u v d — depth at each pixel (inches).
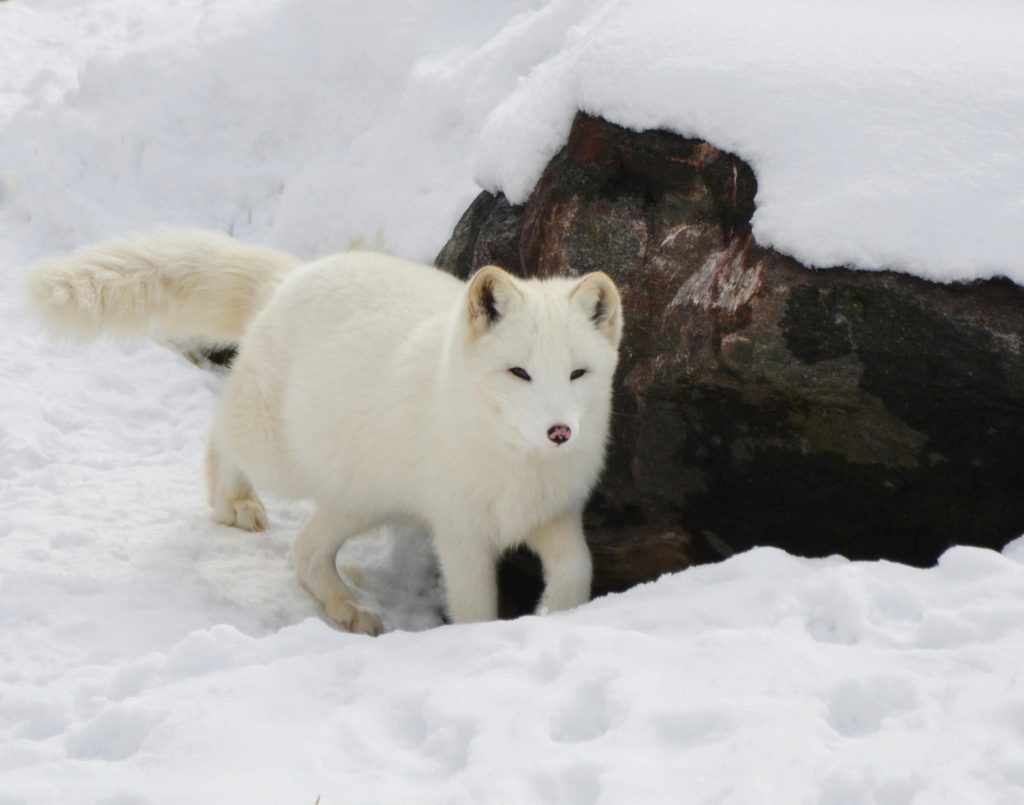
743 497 397.4
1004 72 363.9
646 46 413.7
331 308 411.8
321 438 400.5
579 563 383.2
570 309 353.7
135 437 536.1
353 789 233.6
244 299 458.6
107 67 717.3
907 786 210.2
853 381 353.7
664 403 394.9
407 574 457.1
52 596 374.0
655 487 409.4
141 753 255.4
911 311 342.0
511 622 306.8
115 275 440.5
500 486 368.2
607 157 417.1
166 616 375.2
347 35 687.7
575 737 249.9
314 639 316.2
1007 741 219.1
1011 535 363.6
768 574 311.6
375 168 617.9
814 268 351.6
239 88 695.1
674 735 238.7
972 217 339.9
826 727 233.8
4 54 813.2
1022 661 243.8
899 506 375.6
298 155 682.8
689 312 384.8
